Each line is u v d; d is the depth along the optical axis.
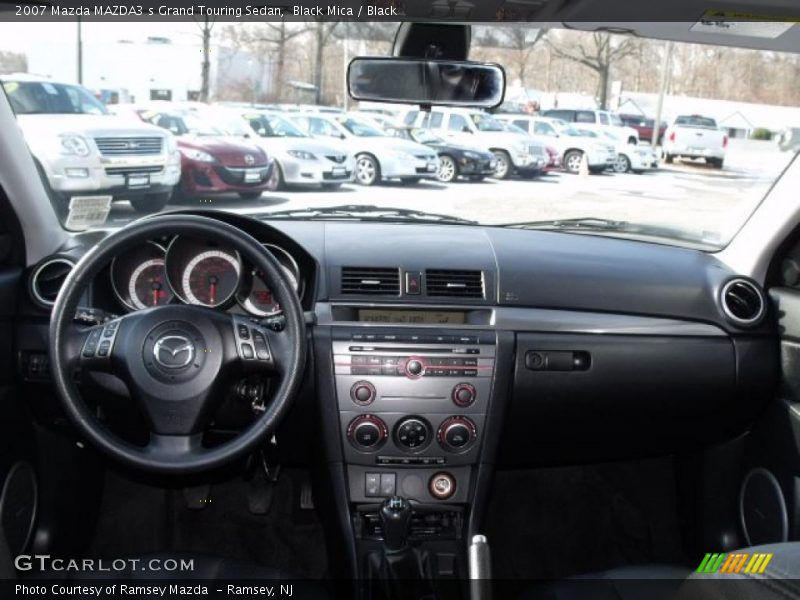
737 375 2.74
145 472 2.08
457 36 2.65
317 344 2.53
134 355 2.07
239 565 2.25
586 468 3.33
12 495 2.57
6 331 2.53
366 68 2.63
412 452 2.55
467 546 2.56
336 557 2.63
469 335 2.58
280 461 2.89
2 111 2.51
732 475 2.99
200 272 2.39
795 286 2.78
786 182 2.77
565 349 2.66
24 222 2.61
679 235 3.07
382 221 3.12
